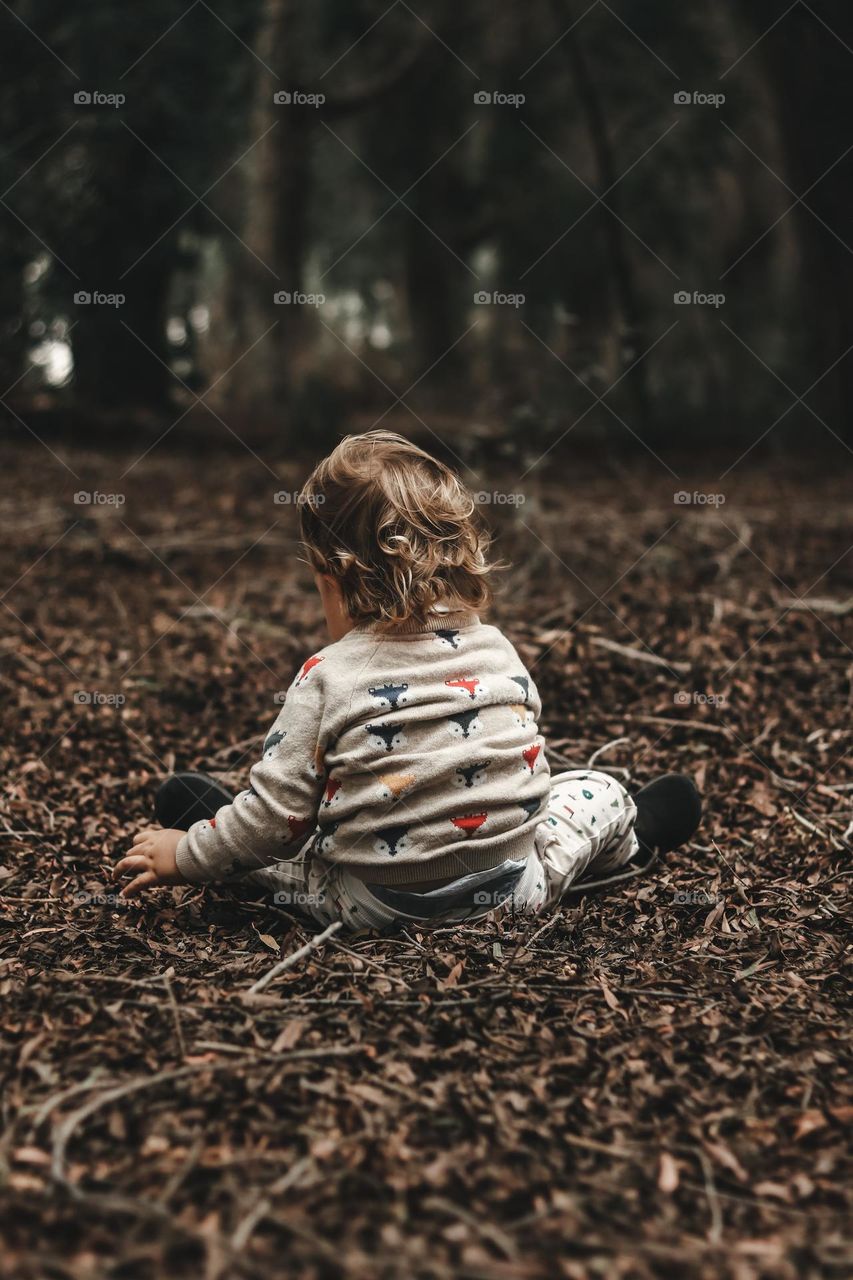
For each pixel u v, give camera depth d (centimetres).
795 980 195
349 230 2091
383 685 197
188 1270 122
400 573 199
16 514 580
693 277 1772
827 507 632
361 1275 123
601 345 1565
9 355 921
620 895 231
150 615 434
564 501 646
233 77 973
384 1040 169
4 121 879
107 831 263
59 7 860
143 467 745
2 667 375
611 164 1159
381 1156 144
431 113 1653
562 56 1435
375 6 1360
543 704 347
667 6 1305
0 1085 157
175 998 181
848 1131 153
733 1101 160
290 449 859
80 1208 131
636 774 299
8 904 222
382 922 203
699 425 1288
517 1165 144
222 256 1459
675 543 522
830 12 1002
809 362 1072
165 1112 151
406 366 1831
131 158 912
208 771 301
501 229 1717
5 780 290
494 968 192
